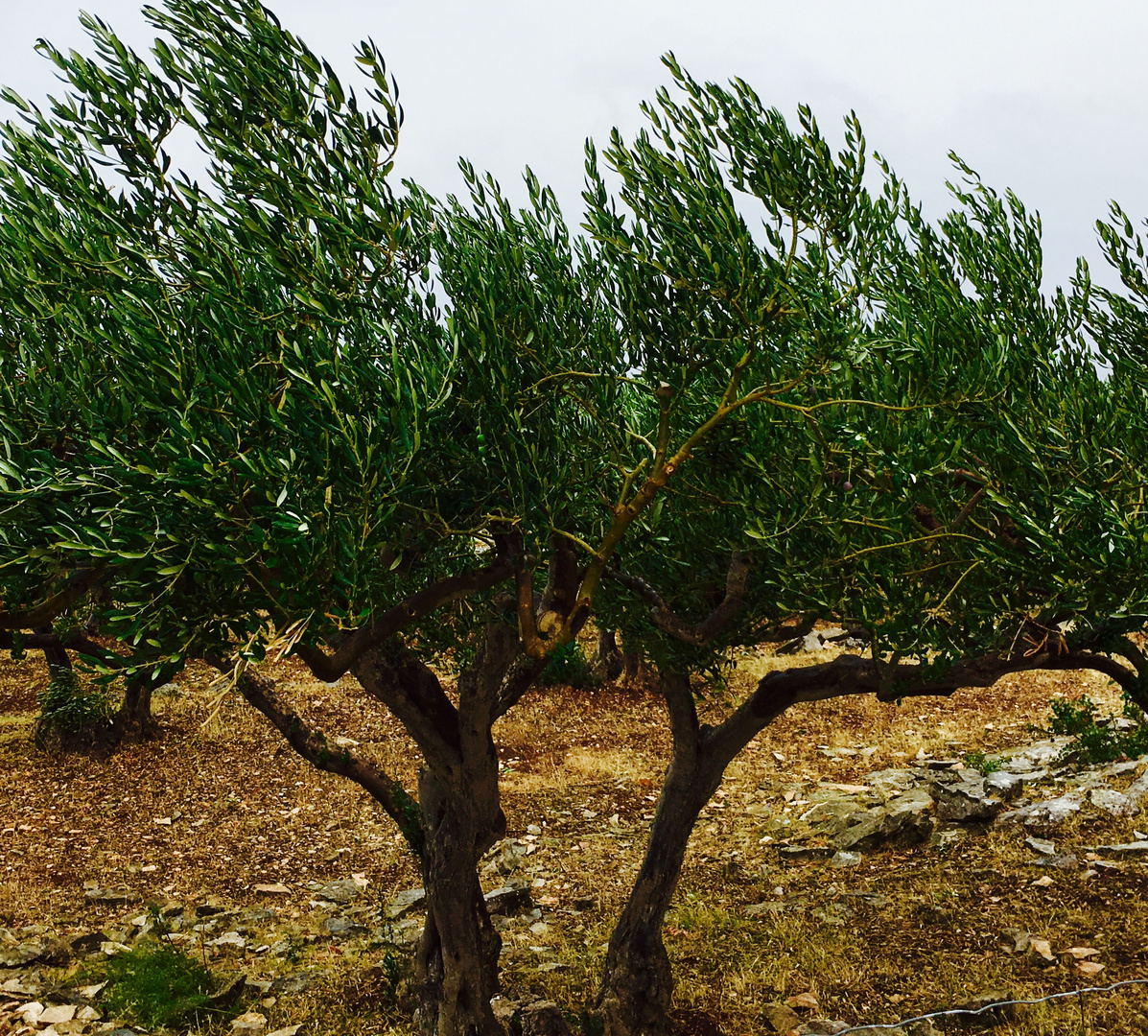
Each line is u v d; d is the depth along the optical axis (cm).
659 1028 780
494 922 1130
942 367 458
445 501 434
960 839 1236
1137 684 603
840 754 1705
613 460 494
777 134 448
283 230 384
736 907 1126
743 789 1578
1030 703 1931
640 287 473
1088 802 1264
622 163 455
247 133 386
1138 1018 777
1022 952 926
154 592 319
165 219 387
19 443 330
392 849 1407
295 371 325
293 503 319
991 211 516
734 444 515
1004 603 475
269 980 977
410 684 682
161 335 322
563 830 1468
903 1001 865
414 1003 893
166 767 1697
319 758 810
